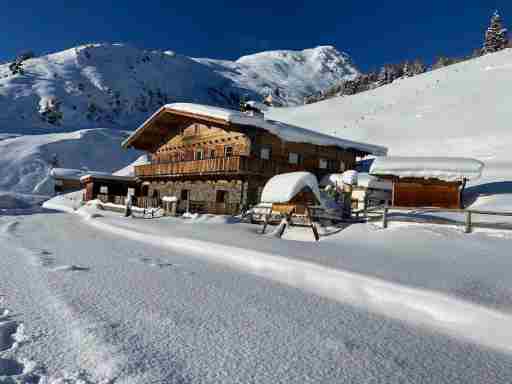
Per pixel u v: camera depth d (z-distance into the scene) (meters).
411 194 17.48
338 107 77.00
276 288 6.70
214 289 6.44
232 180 24.16
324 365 3.74
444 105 55.56
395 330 4.82
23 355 3.59
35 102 117.38
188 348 3.96
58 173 48.62
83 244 11.49
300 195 13.24
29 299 5.39
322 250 8.80
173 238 11.60
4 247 10.45
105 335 4.14
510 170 25.67
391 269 6.63
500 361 3.99
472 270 6.52
